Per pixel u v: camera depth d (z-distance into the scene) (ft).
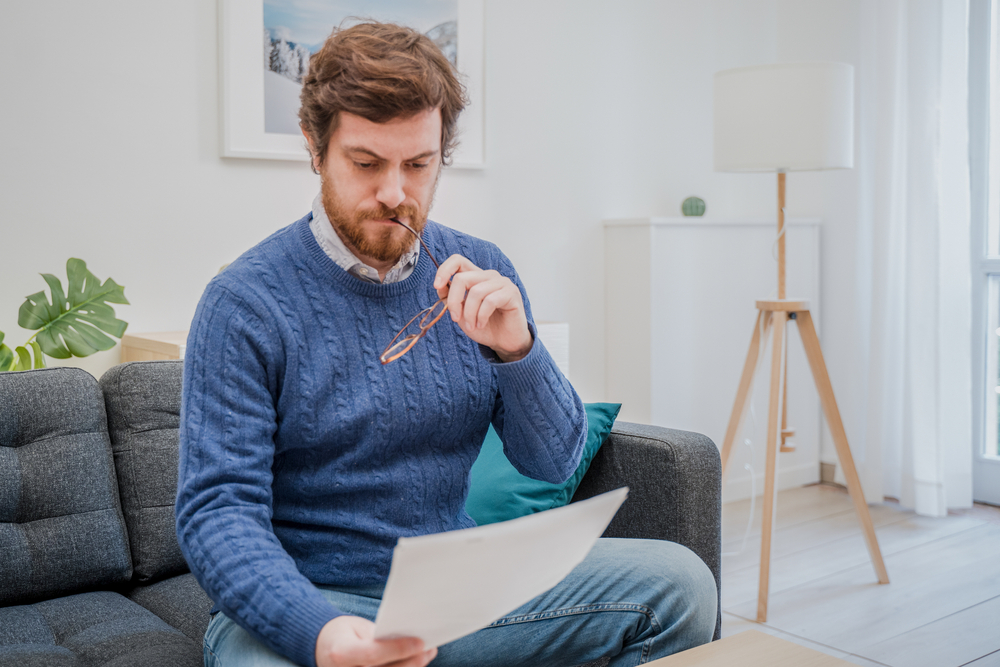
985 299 10.65
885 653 6.66
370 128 3.15
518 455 3.87
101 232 7.32
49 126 7.04
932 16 9.94
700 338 10.65
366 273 3.62
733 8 11.62
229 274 3.46
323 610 2.80
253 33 7.87
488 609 2.47
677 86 11.18
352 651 2.54
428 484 3.70
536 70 9.92
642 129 10.89
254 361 3.34
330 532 3.54
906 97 10.23
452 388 3.76
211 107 7.78
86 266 7.00
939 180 10.03
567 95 10.19
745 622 7.32
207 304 3.39
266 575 2.87
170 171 7.61
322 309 3.55
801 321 8.02
